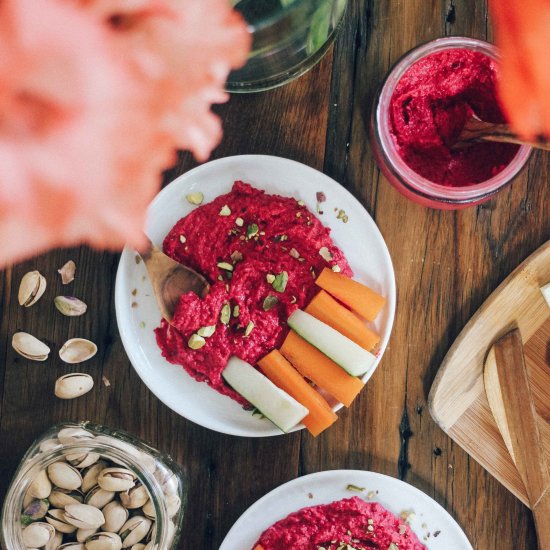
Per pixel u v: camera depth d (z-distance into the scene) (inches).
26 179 41.4
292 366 46.4
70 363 48.6
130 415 48.8
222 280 46.0
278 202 46.0
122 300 46.5
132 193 44.6
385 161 42.1
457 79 43.1
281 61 43.1
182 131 44.4
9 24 36.1
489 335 47.2
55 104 39.1
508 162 43.2
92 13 36.6
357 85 47.6
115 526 46.5
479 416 47.7
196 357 46.0
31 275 47.3
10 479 48.8
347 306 46.4
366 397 48.8
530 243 48.1
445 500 48.8
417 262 48.3
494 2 46.3
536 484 46.9
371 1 47.1
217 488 48.9
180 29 38.4
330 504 47.1
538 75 43.3
